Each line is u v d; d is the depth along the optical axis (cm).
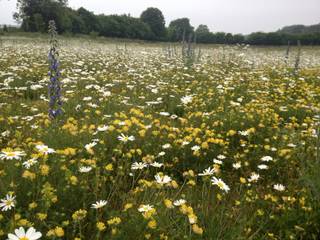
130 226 274
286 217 319
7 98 772
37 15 5559
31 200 299
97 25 6412
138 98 789
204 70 1277
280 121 650
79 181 345
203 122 600
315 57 2606
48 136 463
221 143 478
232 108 698
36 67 1222
